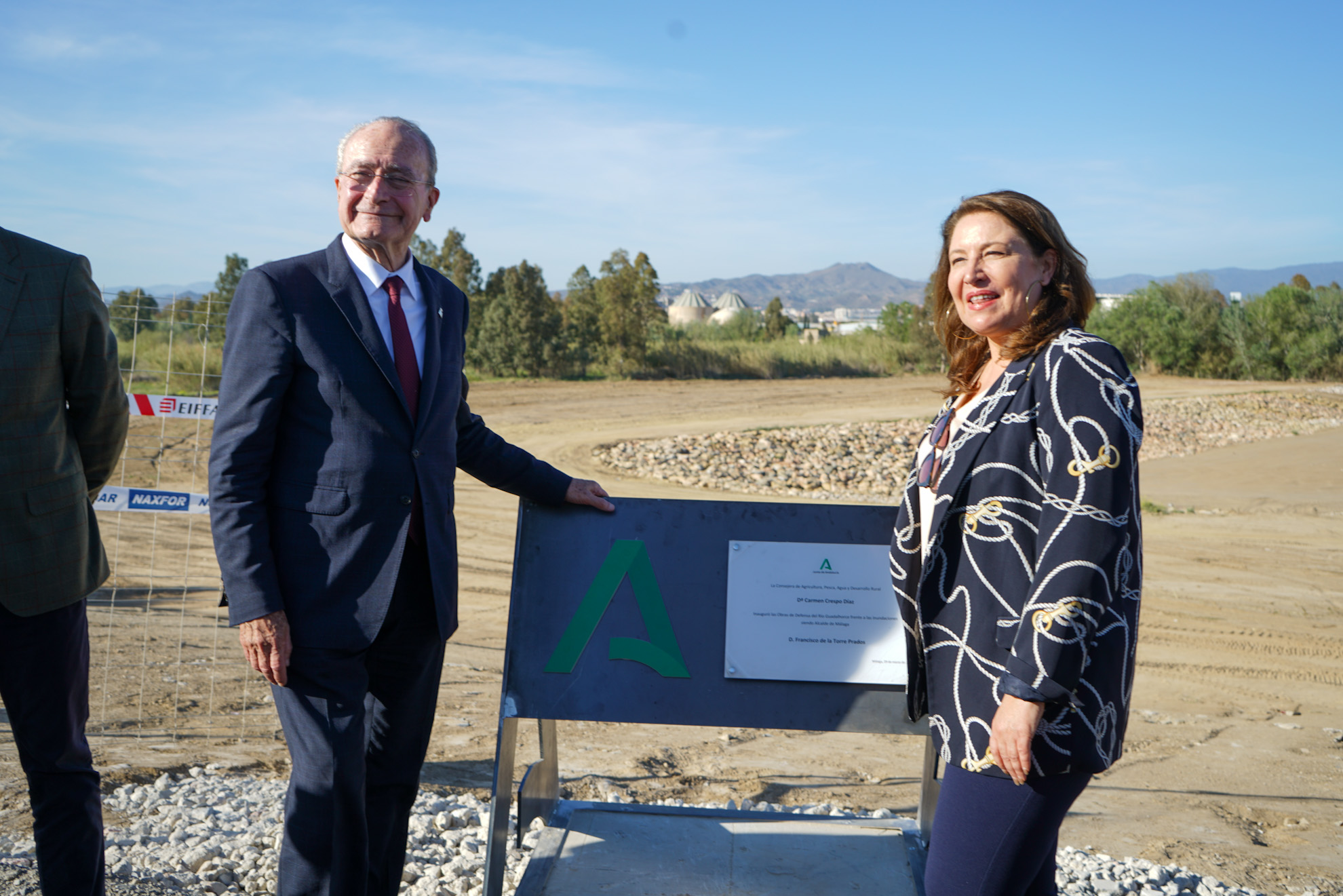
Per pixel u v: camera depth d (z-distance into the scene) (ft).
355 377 7.91
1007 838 6.06
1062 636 5.58
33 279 7.54
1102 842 13.07
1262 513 45.96
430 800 12.59
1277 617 29.22
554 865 9.51
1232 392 97.76
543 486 9.44
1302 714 20.53
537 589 9.40
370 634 7.86
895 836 10.38
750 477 51.47
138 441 50.14
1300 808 14.89
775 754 16.71
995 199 6.68
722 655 9.19
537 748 16.39
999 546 6.16
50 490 7.54
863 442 59.93
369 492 7.88
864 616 9.17
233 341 7.86
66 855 7.79
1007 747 5.77
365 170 8.04
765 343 130.11
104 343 8.00
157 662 20.38
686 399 87.71
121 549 33.35
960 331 7.49
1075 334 6.17
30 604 7.43
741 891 9.10
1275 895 11.48
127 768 13.83
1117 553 5.66
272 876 9.81
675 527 9.47
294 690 7.84
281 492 7.91
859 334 137.08
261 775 14.06
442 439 8.47
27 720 7.69
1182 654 25.20
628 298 113.50
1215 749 17.87
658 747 16.81
